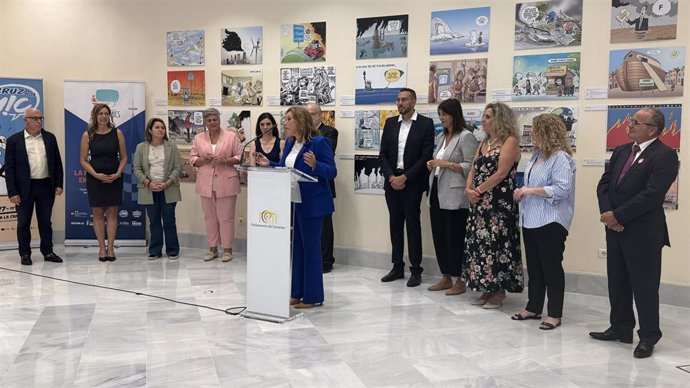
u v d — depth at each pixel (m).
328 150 4.61
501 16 5.64
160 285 5.56
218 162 6.65
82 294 5.20
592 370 3.56
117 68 7.61
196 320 4.46
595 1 5.23
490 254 4.67
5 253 7.09
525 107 5.57
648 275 3.79
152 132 6.78
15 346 3.87
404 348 3.90
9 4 7.62
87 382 3.30
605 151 5.25
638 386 3.32
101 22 7.59
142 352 3.78
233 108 7.17
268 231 4.42
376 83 6.31
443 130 5.93
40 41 7.65
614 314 4.07
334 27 6.52
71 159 7.31
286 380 3.35
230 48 7.12
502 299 4.92
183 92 7.41
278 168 4.30
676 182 4.98
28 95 7.34
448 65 5.93
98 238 6.71
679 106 4.95
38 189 6.52
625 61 5.13
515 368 3.58
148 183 6.70
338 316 4.61
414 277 5.66
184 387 3.24
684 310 4.88
